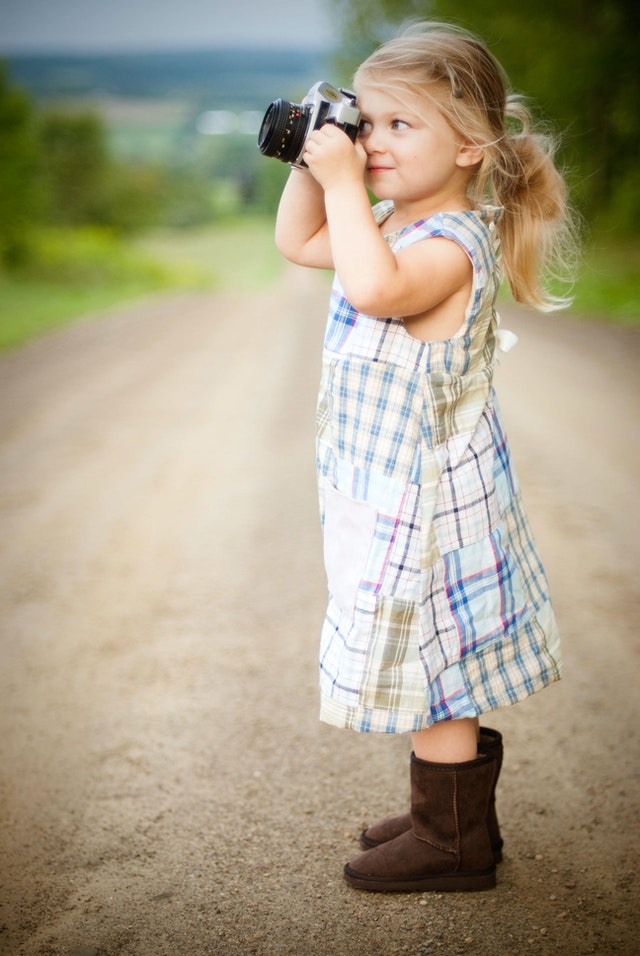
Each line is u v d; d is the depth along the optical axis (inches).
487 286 72.5
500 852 84.6
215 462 261.7
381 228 77.6
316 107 70.4
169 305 906.7
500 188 76.2
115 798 101.1
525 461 242.4
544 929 74.0
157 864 87.7
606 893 79.0
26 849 91.7
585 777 100.5
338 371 72.4
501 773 102.4
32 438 301.6
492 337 76.1
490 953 71.2
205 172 6909.5
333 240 68.5
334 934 74.8
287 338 589.6
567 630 140.8
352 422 72.2
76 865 88.4
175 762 108.6
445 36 70.9
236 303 944.3
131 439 296.0
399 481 70.9
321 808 96.7
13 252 1057.5
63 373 445.7
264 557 183.0
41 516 216.8
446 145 70.2
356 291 66.9
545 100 901.2
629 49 861.2
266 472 248.2
